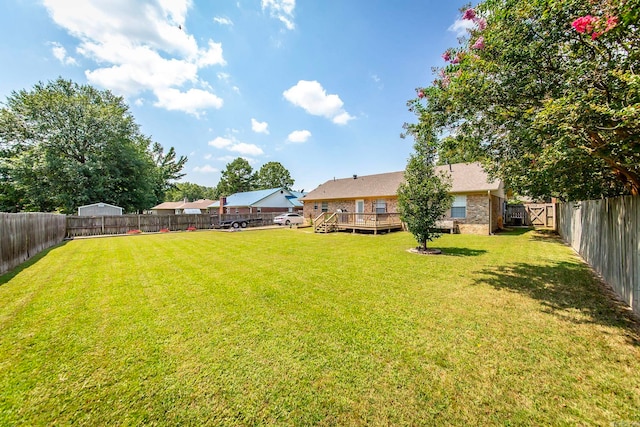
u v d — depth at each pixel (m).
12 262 7.09
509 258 7.55
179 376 2.49
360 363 2.66
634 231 3.86
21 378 2.48
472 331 3.30
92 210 19.69
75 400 2.20
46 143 21.53
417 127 6.07
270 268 6.77
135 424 1.96
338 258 7.98
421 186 8.51
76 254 9.29
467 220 14.59
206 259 8.12
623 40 3.02
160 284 5.49
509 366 2.57
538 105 4.25
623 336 3.12
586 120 3.05
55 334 3.34
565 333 3.21
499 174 5.75
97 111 22.81
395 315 3.80
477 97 4.61
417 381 2.37
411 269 6.47
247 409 2.08
